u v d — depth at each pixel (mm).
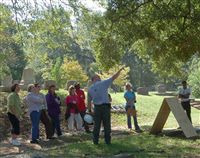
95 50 20656
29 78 34000
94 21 22094
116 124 23438
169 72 26141
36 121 15711
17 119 15242
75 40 26422
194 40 19125
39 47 28469
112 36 20125
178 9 18938
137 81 94375
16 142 15219
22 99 23891
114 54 20203
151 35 19781
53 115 16844
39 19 24578
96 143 13906
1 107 22531
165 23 19156
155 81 94562
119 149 12977
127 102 19422
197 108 32500
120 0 19281
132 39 19797
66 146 14125
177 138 15836
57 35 25375
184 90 19953
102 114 13805
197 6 19141
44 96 16359
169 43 20281
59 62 61688
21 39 25812
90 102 17609
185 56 19781
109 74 50656
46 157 12070
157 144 14164
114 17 19531
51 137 16516
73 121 18938
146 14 19625
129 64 90938
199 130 17984
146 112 28594
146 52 23281
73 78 58219
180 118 16297
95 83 13828
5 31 31719
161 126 17062
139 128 19328
